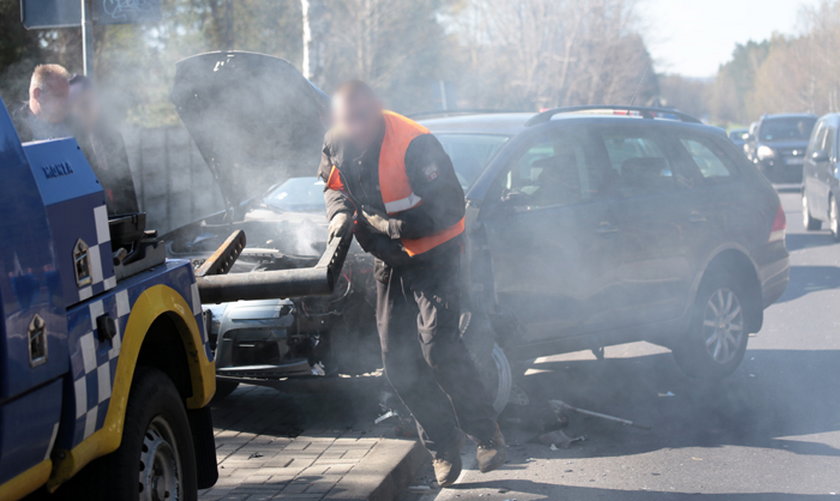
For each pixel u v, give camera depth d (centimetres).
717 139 760
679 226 696
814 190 1748
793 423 621
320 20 2130
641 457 555
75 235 299
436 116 808
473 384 465
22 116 504
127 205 516
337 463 512
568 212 635
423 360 480
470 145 667
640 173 691
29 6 668
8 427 256
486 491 503
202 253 639
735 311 738
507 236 600
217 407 657
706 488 499
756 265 744
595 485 507
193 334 385
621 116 711
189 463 377
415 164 439
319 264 413
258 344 579
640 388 722
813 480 509
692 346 714
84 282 302
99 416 305
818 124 1833
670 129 728
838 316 981
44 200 283
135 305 337
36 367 268
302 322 570
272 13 1988
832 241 1645
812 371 761
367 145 442
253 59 586
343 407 643
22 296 263
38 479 277
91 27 664
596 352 683
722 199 731
